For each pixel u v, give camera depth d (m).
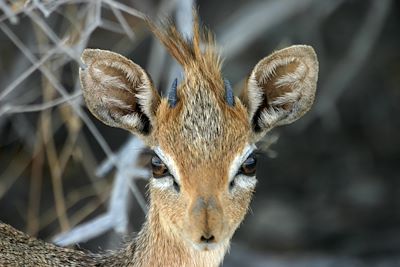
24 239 10.84
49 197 16.02
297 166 17.84
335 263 16.33
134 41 15.20
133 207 15.59
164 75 14.35
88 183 15.97
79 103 12.35
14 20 11.59
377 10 15.95
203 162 9.45
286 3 15.39
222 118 9.62
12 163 15.97
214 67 9.91
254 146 9.79
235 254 16.41
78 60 11.18
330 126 17.77
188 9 11.92
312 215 17.31
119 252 10.82
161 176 9.68
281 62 9.97
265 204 17.42
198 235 9.23
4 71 15.21
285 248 16.80
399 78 18.02
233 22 15.50
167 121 9.72
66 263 10.73
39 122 14.93
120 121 10.06
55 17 14.01
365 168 17.89
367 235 17.08
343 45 17.48
